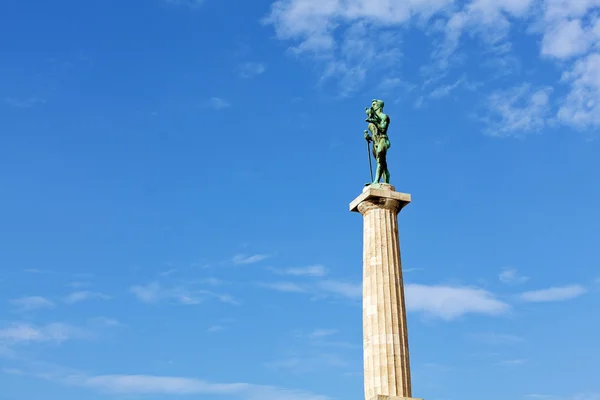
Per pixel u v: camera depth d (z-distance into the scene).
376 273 53.41
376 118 58.12
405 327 52.69
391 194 55.19
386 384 50.62
